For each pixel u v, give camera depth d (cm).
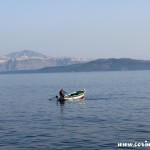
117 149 2819
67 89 10881
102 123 4028
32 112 5272
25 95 8862
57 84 14575
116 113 4856
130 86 11400
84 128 3734
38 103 6681
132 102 6347
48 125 4006
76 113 5025
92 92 9006
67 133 3491
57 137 3316
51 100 7250
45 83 16075
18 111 5450
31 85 14588
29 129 3766
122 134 3347
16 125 4059
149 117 4378
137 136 3238
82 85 12925
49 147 2944
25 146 3000
